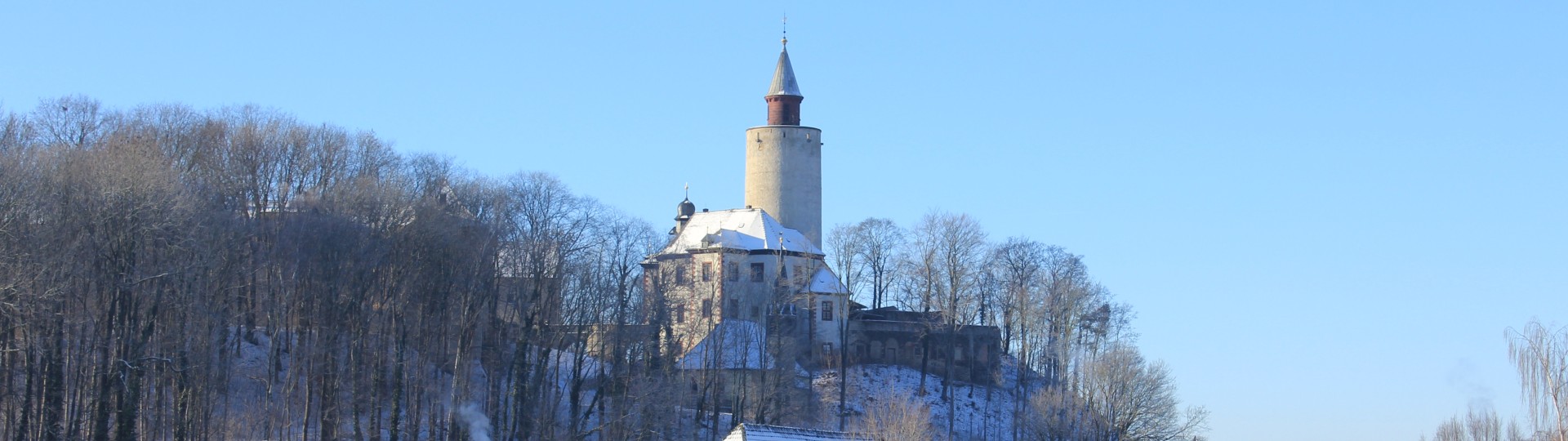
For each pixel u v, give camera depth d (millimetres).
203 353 89938
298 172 114125
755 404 134375
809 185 181500
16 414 87938
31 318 82375
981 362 157250
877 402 120562
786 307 154500
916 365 159500
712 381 130500
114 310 85688
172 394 95812
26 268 81250
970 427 142125
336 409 95938
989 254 160750
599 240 119312
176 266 87938
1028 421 130625
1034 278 159250
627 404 110125
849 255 168000
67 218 84875
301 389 104312
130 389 84500
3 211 81625
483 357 109250
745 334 135750
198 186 99688
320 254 98062
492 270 107875
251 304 106188
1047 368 147625
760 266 161125
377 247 100312
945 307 153875
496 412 101688
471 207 112188
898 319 162375
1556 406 83312
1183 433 123188
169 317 90250
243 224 100000
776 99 183000
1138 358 126438
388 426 103250
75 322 86562
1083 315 153250
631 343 116688
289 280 98375
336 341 97062
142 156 94875
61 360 83312
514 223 112500
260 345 109688
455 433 99125
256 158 111625
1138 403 122438
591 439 111312
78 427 84438
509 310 118188
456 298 107125
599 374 114312
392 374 104188
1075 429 121812
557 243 112375
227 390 95000
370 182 106750
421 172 119812
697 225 168625
